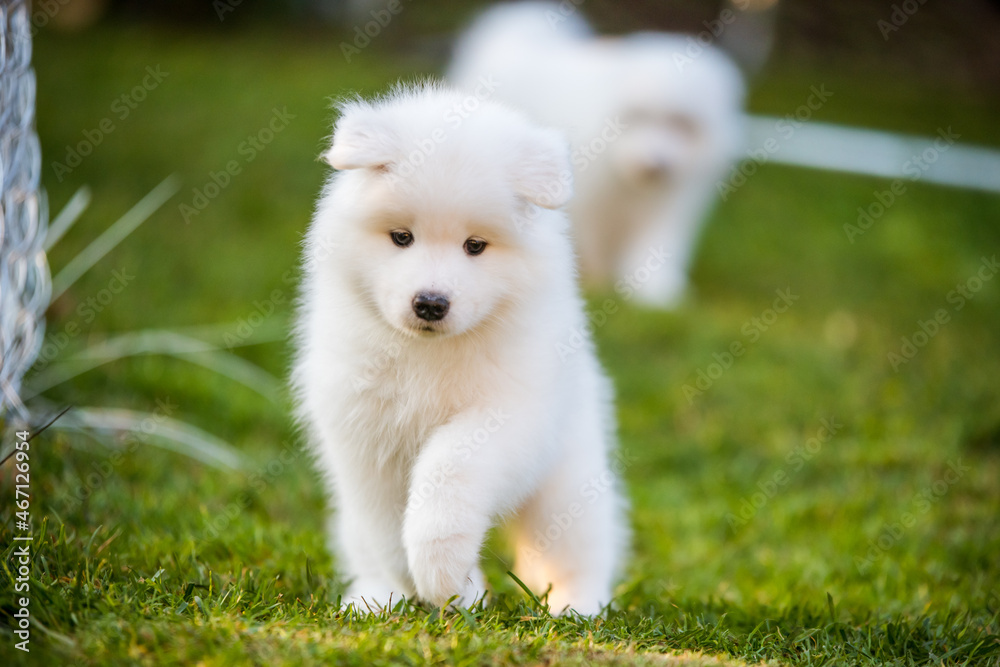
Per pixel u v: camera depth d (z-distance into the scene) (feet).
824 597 16.83
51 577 12.47
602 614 14.62
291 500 20.11
